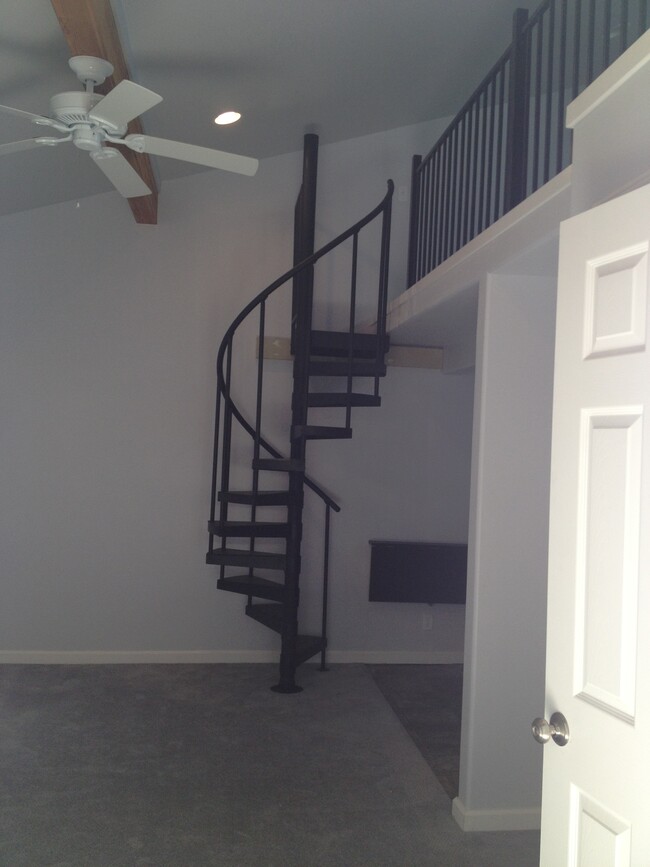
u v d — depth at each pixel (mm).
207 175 5516
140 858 2980
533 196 2779
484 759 3336
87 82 2988
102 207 5422
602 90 1972
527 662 3359
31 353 5371
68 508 5406
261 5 3387
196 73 3914
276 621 5074
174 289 5492
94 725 4305
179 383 5496
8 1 2820
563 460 1786
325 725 4445
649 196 1558
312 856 3053
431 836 3254
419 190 5473
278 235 5570
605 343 1671
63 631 5406
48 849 3020
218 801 3475
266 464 4766
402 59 4355
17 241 5348
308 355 4699
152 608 5484
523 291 3344
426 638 5738
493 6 3891
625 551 1572
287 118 4867
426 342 5531
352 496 5688
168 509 5492
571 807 1693
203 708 4637
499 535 3348
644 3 2240
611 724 1571
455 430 5770
